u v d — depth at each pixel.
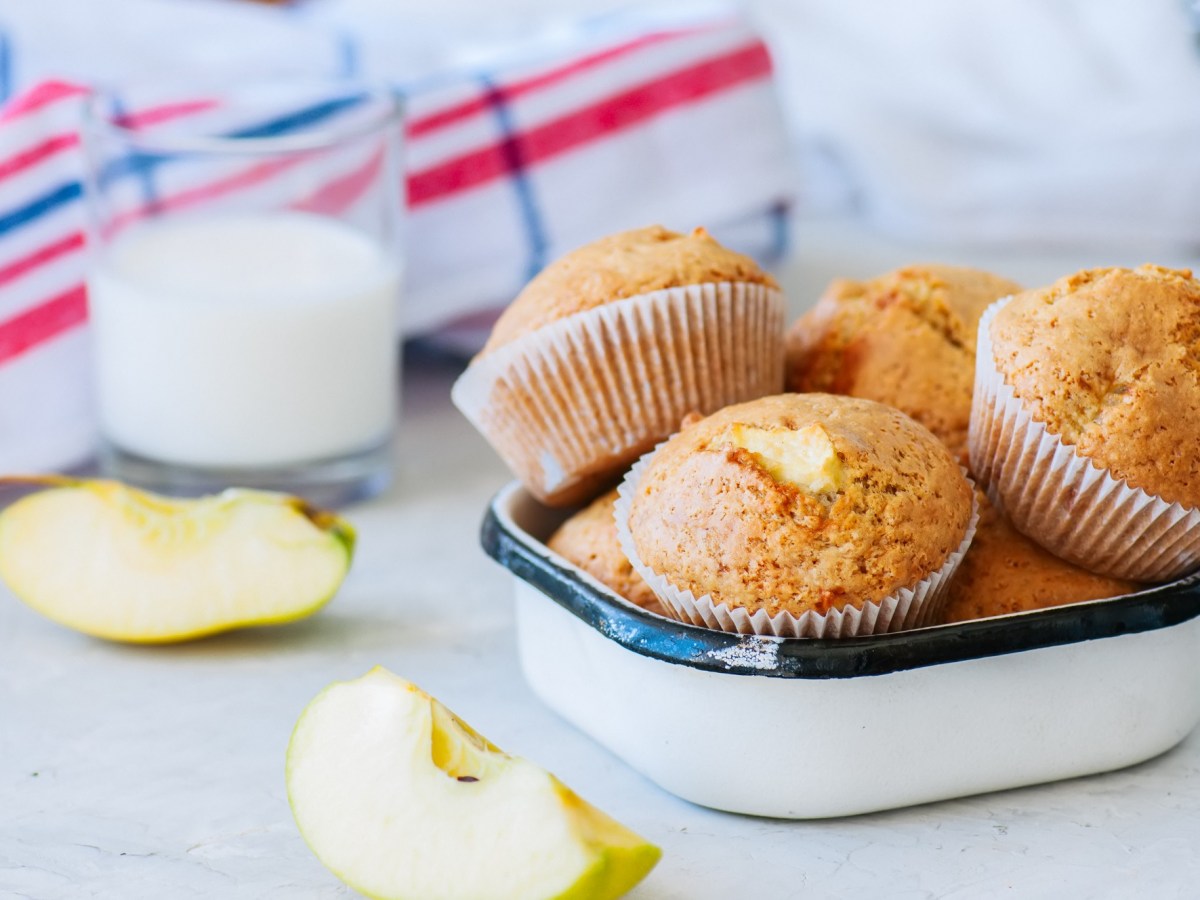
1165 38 0.90
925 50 0.90
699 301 0.56
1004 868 0.52
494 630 0.62
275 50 0.82
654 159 0.77
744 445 0.52
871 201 0.89
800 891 0.52
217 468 0.68
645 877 0.52
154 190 0.69
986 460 0.55
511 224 0.75
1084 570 0.54
